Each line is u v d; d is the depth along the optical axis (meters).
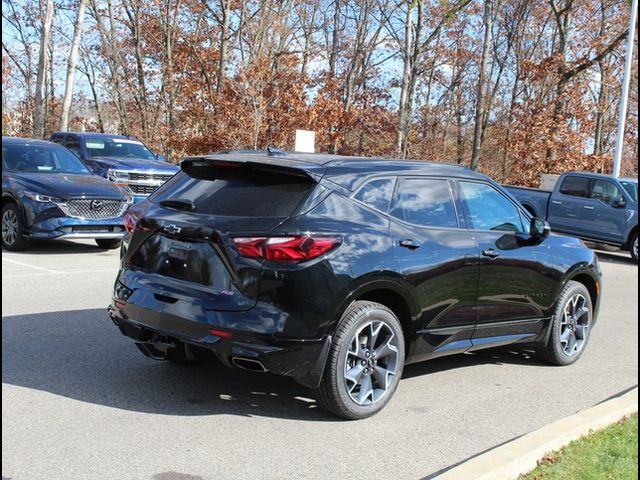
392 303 5.22
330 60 41.78
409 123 37.09
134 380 5.39
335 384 4.69
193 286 4.70
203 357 4.72
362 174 5.12
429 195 5.52
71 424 4.46
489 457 4.02
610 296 11.35
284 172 4.84
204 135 26.78
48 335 6.48
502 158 38.41
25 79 41.69
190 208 4.92
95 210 11.73
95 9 35.84
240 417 4.80
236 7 33.31
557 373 6.57
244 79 25.48
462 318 5.59
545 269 6.36
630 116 42.19
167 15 34.28
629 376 6.56
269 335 4.42
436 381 6.09
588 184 18.17
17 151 12.67
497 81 41.12
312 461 4.18
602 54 30.88
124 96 43.12
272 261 4.48
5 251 11.78
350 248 4.71
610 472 4.08
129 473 3.83
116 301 5.16
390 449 4.45
